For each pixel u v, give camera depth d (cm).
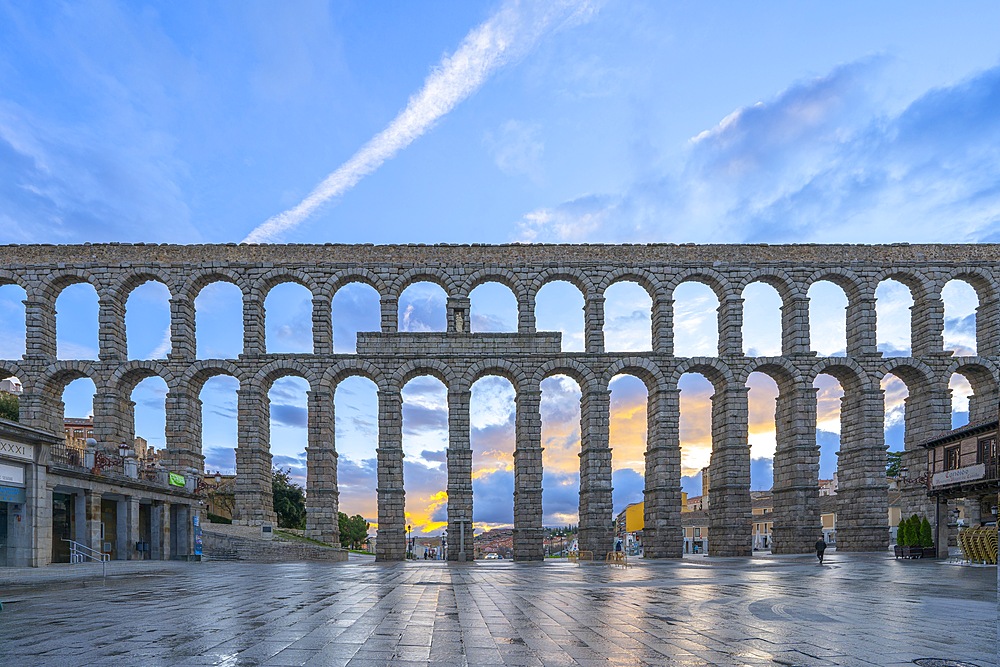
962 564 4300
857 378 6881
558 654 1348
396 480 6550
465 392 6694
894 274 7006
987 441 4712
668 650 1396
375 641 1475
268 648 1383
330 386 6719
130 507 4716
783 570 4081
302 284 6944
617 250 7000
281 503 10238
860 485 6781
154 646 1398
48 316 6850
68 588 2758
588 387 6794
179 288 6844
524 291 6925
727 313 6944
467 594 2562
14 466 3494
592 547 6506
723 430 6875
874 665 1270
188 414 6706
